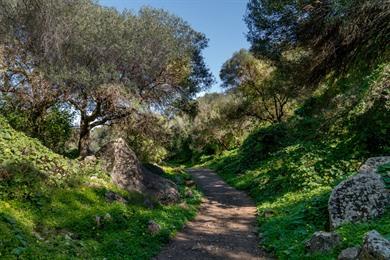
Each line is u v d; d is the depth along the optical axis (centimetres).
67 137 1952
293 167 1741
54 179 1127
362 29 1476
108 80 1661
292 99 3494
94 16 1664
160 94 2020
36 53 1591
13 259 644
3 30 1526
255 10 1850
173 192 1577
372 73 1848
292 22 1703
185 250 1009
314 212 1060
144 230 1077
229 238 1138
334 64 1753
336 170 1516
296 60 1966
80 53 1656
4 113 1619
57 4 1542
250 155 2970
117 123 1914
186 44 2102
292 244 916
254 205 1694
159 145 2245
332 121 1947
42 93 1577
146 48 1802
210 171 3722
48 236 828
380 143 1523
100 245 877
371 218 884
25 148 1193
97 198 1169
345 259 682
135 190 1420
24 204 933
